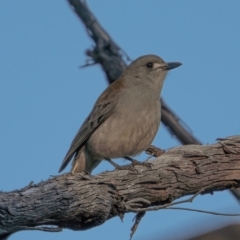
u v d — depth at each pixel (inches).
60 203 448.5
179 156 532.1
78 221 467.8
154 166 518.0
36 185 451.8
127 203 496.4
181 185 521.3
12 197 431.8
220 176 532.4
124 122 643.5
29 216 432.1
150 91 665.6
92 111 666.2
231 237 442.3
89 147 659.4
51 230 425.1
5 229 419.8
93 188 471.8
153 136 655.8
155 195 512.4
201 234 444.8
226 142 544.7
